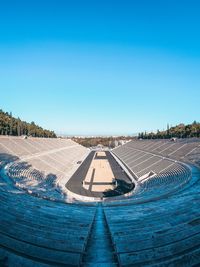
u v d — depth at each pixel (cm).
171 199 2980
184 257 1435
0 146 6506
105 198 4047
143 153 9050
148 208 2645
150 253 1518
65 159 8519
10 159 5612
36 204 2736
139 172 6281
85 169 7556
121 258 1479
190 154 6191
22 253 1494
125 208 2786
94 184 5394
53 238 1753
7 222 2003
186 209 2395
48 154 8000
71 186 5166
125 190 4875
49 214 2373
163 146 9188
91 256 1554
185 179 4006
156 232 1847
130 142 15938
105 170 7375
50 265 1380
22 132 11269
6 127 9725
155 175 5400
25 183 4050
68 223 2131
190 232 1791
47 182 4731
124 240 1731
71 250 1570
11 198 2838
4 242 1620
